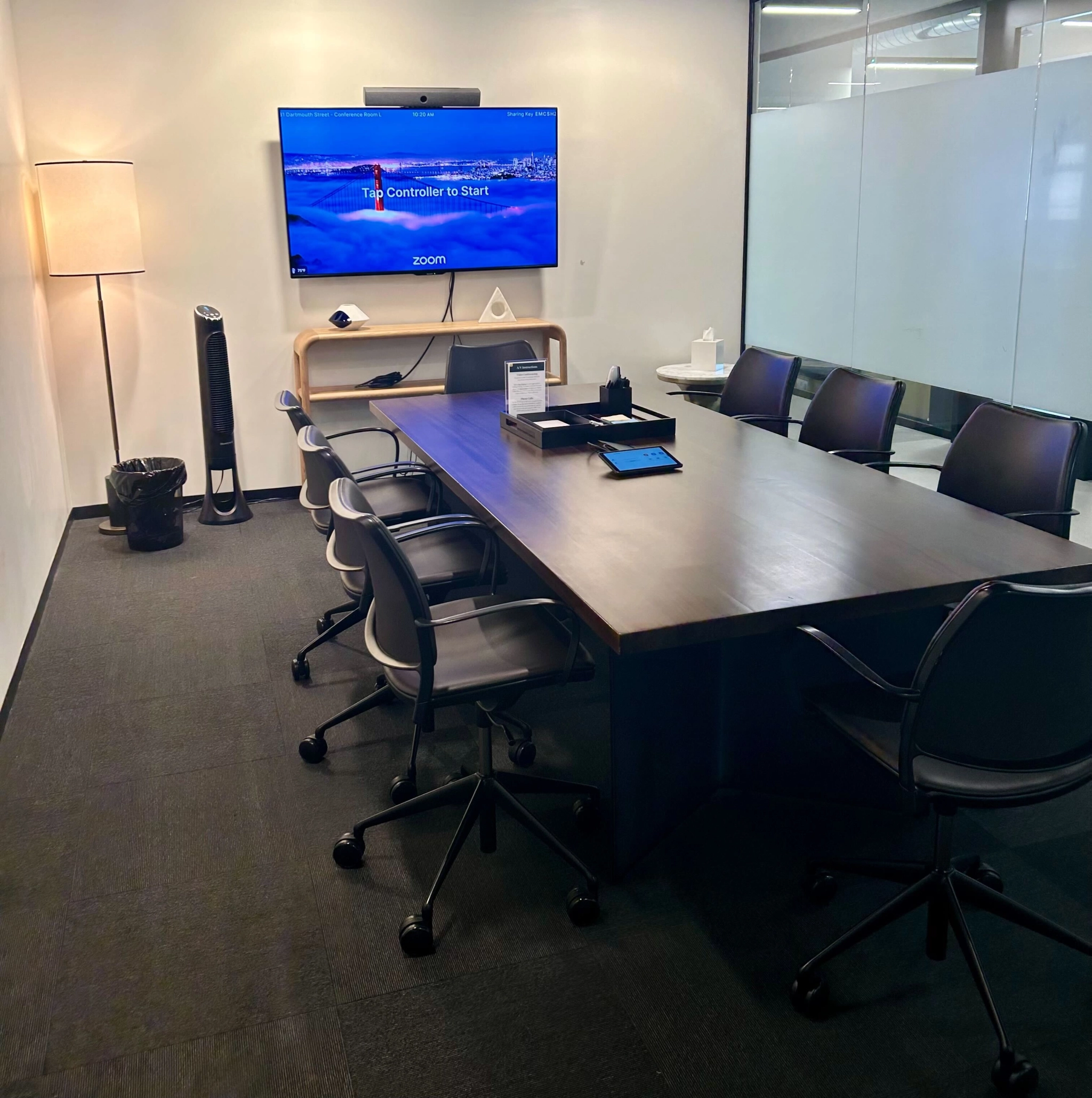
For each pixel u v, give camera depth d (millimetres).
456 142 5492
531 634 2529
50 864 2520
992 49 4316
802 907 2328
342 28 5277
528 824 2400
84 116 5016
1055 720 1831
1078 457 2811
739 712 2734
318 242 5414
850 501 2771
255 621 4031
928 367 4902
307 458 3346
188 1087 1872
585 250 5988
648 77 5848
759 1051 1926
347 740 3111
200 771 2947
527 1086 1859
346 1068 1907
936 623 2572
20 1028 2012
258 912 2340
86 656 3721
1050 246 4141
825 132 5441
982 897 2094
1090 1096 1808
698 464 3225
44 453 4652
